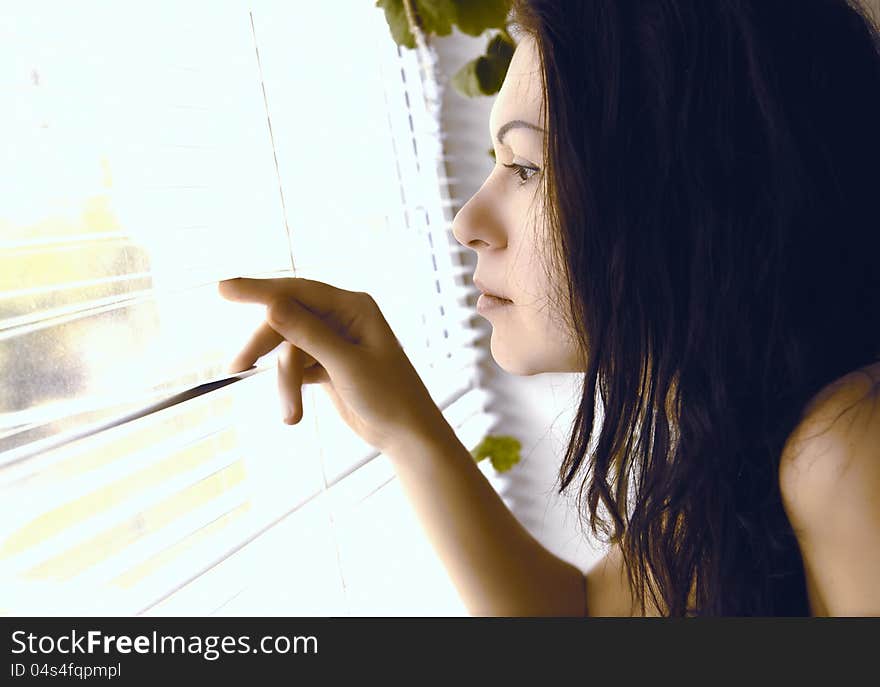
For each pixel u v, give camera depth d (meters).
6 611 0.57
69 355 0.62
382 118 1.07
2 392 0.56
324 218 0.95
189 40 0.76
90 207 0.65
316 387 0.94
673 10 0.60
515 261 0.68
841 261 0.61
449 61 1.22
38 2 0.61
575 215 0.62
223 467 0.72
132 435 0.67
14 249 0.58
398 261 1.09
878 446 0.47
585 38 0.61
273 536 0.79
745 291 0.60
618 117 0.61
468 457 0.77
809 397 0.57
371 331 0.72
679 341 0.63
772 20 0.60
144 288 0.70
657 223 0.62
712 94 0.60
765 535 0.60
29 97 0.60
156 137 0.72
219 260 0.78
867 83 0.63
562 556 1.29
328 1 0.97
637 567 0.70
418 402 0.74
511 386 1.27
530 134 0.65
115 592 0.63
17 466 0.49
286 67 0.90
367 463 0.98
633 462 0.68
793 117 0.60
